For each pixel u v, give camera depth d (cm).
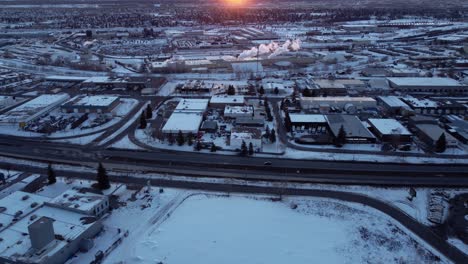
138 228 5175
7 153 7588
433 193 6034
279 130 8712
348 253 4728
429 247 4812
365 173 6706
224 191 6153
